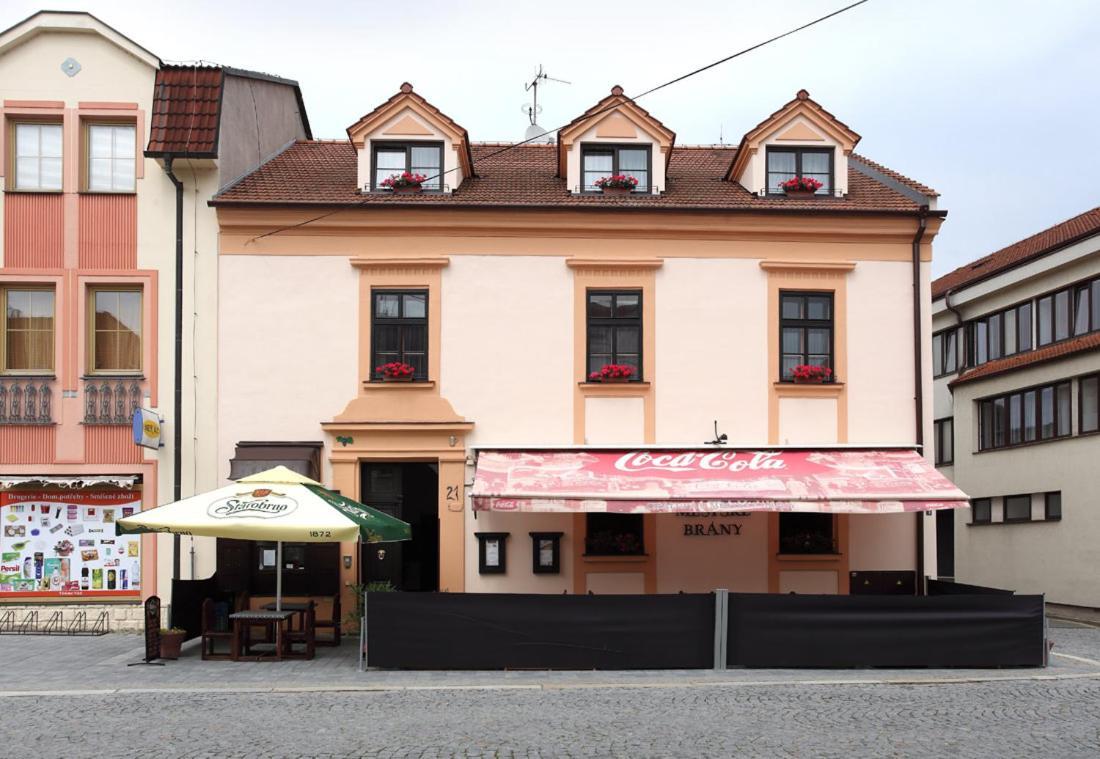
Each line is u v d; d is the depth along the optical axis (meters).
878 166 20.70
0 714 10.53
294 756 8.72
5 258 17.59
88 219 17.70
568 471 16.28
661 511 15.10
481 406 17.58
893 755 8.75
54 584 17.36
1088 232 22.11
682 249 17.97
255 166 19.73
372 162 18.44
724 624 13.40
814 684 12.36
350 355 17.58
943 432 29.89
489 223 17.75
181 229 17.69
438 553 17.44
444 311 17.69
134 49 17.97
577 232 17.86
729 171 19.78
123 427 17.42
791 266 17.97
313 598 17.03
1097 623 21.81
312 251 17.70
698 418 17.72
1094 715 10.50
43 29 17.88
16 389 17.38
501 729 9.77
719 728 9.83
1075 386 22.88
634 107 18.77
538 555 17.39
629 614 13.39
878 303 18.12
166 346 17.56
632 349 17.91
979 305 27.48
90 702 11.21
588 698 11.48
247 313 17.58
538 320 17.75
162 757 8.67
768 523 17.67
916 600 13.58
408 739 9.35
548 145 22.23
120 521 13.15
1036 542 24.36
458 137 18.47
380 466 17.83
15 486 17.28
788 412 17.86
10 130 17.83
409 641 13.26
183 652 14.87
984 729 9.80
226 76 18.47
